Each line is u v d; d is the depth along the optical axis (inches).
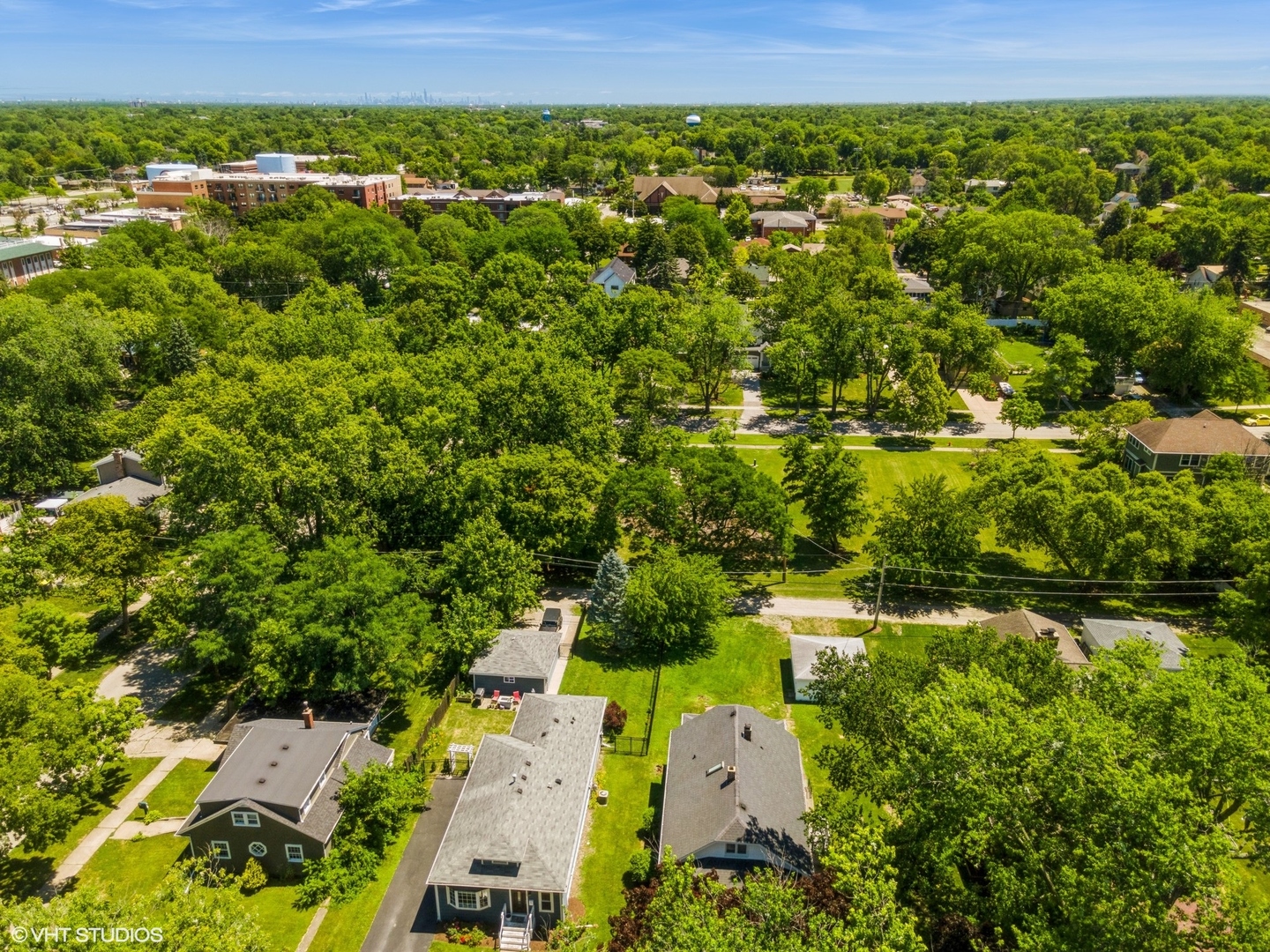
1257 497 2405.3
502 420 2783.0
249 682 1996.8
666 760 1849.2
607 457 2866.6
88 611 2374.5
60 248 5477.4
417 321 4271.7
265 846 1535.4
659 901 1136.2
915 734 1218.6
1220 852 986.1
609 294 5753.0
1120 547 2261.3
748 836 1433.3
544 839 1505.9
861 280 4945.9
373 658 1894.7
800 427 3838.6
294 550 2279.8
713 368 3937.0
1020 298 5556.1
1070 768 1088.2
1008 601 2443.4
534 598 2277.3
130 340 3806.6
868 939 1047.6
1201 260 6190.9
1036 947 1002.1
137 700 1696.6
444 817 1695.4
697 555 2340.1
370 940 1422.2
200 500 2256.4
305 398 2407.7
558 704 1886.1
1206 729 1078.4
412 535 2479.1
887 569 2427.4
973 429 3784.5
